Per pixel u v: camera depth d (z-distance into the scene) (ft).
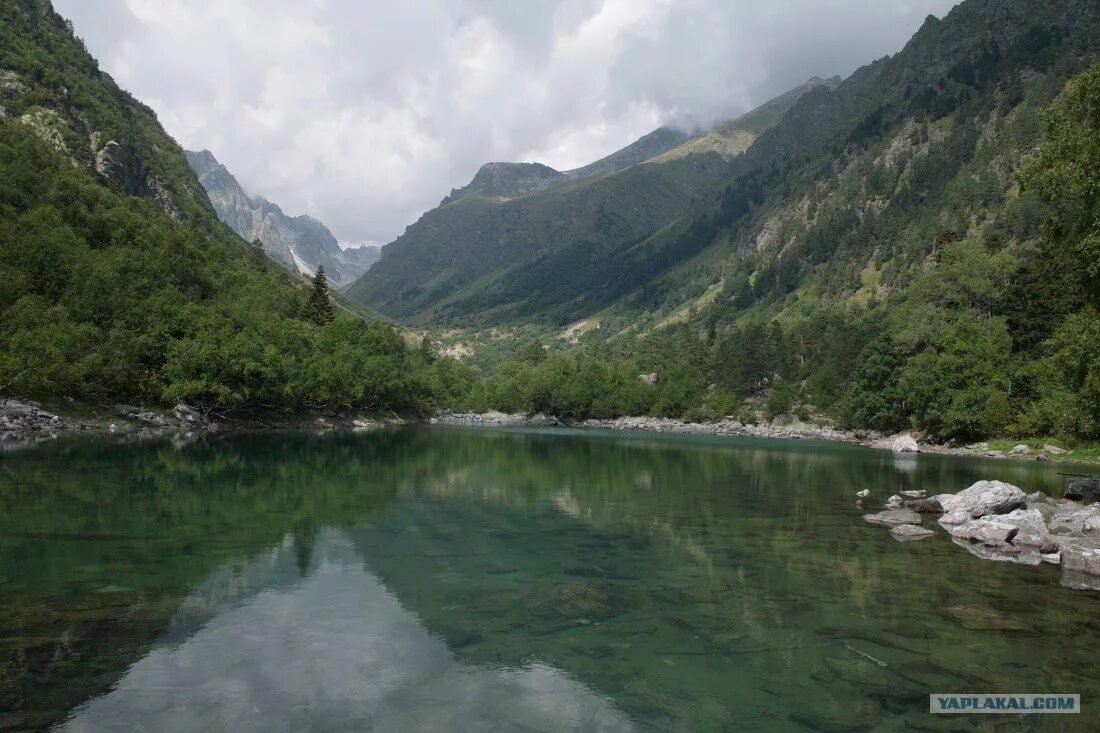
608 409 578.25
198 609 50.52
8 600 50.60
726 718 35.32
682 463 202.08
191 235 457.27
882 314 576.61
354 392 370.94
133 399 256.32
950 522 92.99
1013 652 45.03
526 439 319.06
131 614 48.62
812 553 74.69
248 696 36.24
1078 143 102.17
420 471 154.51
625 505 110.22
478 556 71.26
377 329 464.65
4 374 202.59
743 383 564.71
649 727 33.99
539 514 99.09
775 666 42.39
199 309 294.87
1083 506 104.27
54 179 355.77
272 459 164.55
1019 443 264.31
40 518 80.07
